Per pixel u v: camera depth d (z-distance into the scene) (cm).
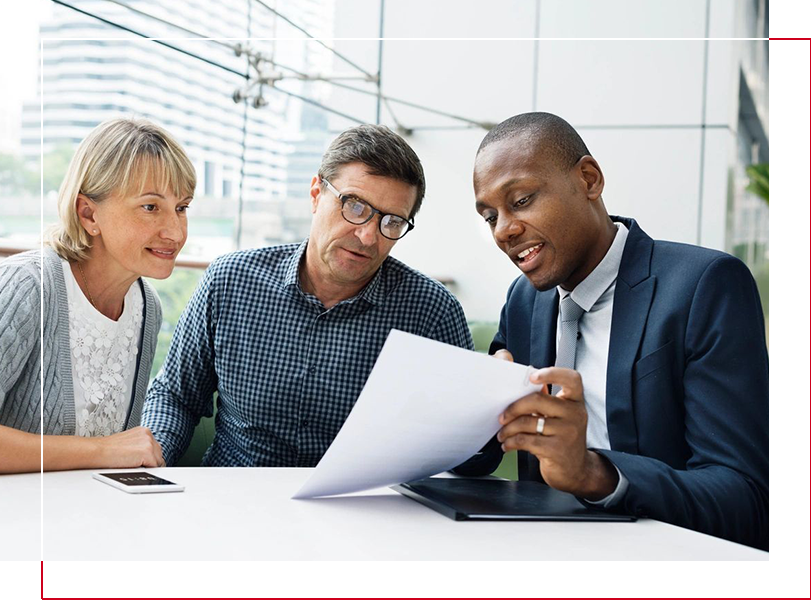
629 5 554
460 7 595
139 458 114
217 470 113
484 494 99
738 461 104
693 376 113
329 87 505
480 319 602
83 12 333
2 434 105
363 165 141
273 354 155
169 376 162
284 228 441
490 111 595
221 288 158
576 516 89
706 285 117
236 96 399
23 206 422
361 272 147
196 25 369
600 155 560
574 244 124
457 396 83
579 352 133
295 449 157
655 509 90
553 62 574
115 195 127
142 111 346
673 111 543
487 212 126
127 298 144
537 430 88
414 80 609
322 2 487
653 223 546
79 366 133
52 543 74
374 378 79
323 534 79
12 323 119
